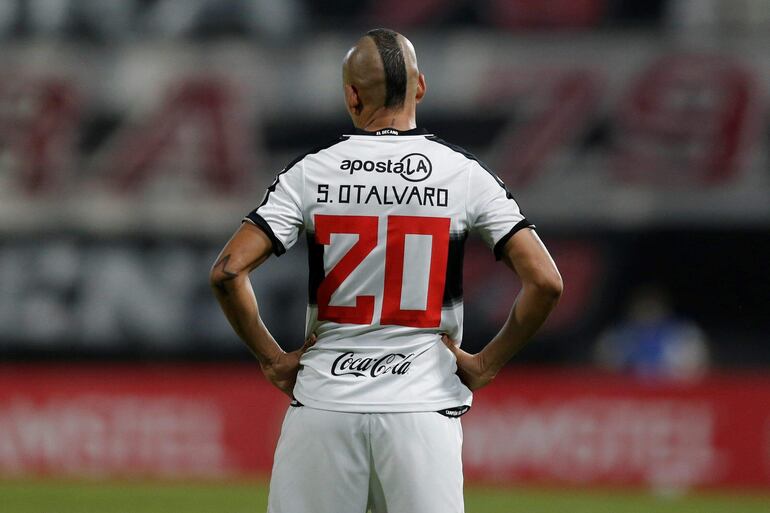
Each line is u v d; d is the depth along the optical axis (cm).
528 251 1093
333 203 1095
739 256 4722
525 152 4709
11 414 3744
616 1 4653
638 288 4769
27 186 4853
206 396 3744
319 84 4766
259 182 4809
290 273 4744
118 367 4888
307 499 1088
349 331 1096
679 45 4641
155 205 4847
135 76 4822
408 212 1091
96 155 4850
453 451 1090
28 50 4844
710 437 3566
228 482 3641
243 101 4794
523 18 4688
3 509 2931
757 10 4591
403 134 1120
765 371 4816
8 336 4869
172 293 4859
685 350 4100
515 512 2973
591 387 3612
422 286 1092
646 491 3553
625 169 4684
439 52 4722
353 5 4766
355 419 1080
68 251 4869
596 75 4662
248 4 4797
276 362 1137
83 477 3712
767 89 4597
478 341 4703
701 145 4647
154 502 3116
